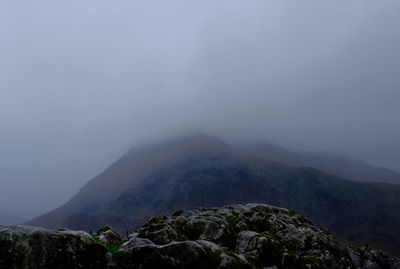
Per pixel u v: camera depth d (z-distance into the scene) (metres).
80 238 12.96
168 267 14.09
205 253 15.52
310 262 21.48
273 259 21.86
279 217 34.31
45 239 11.63
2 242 10.70
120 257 14.30
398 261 29.45
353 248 33.28
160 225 25.31
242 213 35.62
